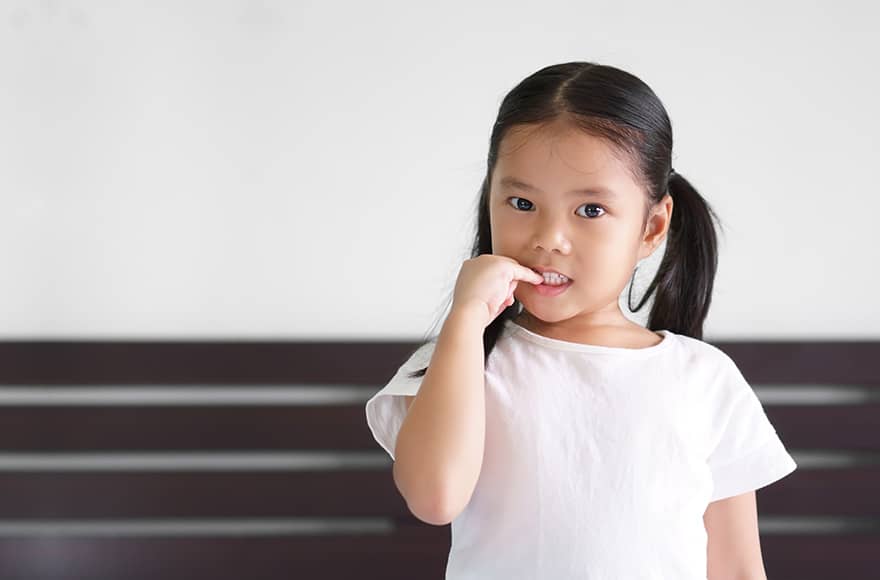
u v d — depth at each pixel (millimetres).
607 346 1047
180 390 2658
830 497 2631
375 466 2668
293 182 2635
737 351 2631
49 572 2594
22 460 2660
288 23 2613
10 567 2592
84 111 2611
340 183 2635
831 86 2629
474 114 2629
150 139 2619
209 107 2619
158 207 2631
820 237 2648
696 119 2633
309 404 2637
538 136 959
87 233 2629
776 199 2646
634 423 1008
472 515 1011
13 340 2607
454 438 910
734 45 2629
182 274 2643
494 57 2623
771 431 1103
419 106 2623
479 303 960
